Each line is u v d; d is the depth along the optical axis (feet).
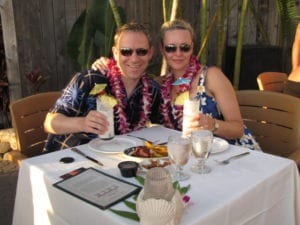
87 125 6.23
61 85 16.12
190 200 4.48
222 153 5.99
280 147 8.26
